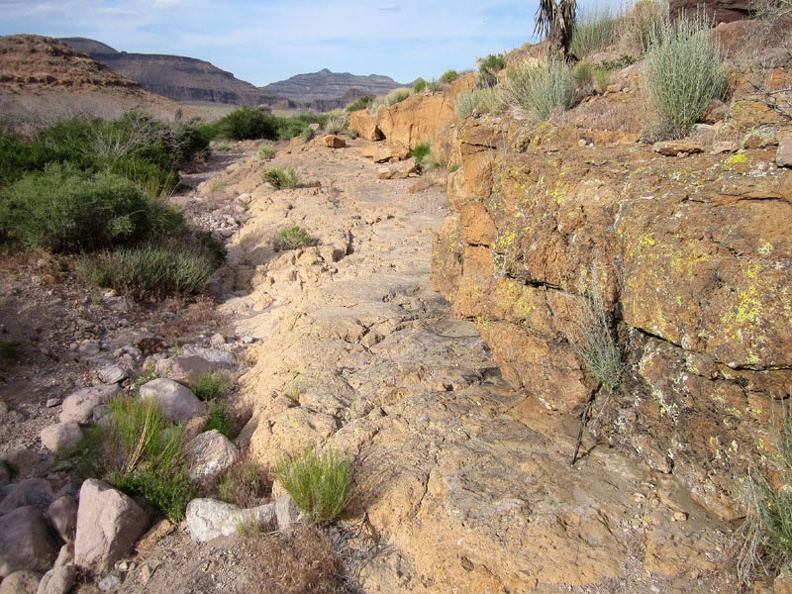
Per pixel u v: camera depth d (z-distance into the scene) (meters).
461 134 9.63
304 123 32.47
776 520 2.81
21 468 4.62
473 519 3.14
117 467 4.16
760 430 2.97
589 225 3.81
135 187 9.27
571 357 3.85
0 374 5.84
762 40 7.41
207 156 22.39
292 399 4.68
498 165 5.23
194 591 3.16
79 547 3.58
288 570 3.07
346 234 10.98
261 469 4.04
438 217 12.55
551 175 4.39
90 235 8.57
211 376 5.76
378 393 4.55
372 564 3.12
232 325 7.66
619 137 6.16
